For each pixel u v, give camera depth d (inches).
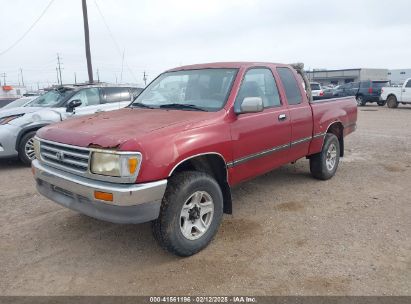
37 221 184.7
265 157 183.6
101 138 130.2
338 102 254.4
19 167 304.7
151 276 133.6
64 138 140.9
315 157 241.6
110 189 123.7
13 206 207.2
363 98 999.6
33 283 130.1
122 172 123.7
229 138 156.9
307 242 158.1
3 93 1350.9
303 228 172.6
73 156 136.1
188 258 145.9
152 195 126.9
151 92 198.8
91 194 128.7
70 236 167.0
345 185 240.1
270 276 132.3
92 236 166.7
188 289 125.5
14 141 294.7
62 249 154.9
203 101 170.6
